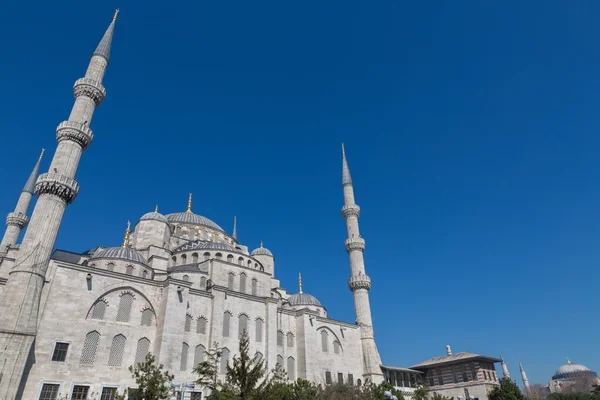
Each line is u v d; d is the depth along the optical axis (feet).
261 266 250.98
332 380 213.25
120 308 162.81
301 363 208.03
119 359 154.40
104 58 191.11
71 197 158.61
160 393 119.85
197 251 226.58
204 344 176.14
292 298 263.90
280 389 137.39
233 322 190.19
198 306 180.96
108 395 146.72
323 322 230.27
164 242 238.89
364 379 231.91
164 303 169.78
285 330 214.07
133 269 189.98
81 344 147.54
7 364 122.52
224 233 291.38
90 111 177.27
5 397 119.44
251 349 191.11
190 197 309.83
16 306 130.72
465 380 271.90
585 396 303.68
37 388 133.18
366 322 249.75
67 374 140.56
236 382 100.01
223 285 208.23
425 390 230.07
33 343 137.28
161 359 156.97
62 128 166.71
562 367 601.62
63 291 150.20
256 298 204.74
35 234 144.36
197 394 161.27
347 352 233.35
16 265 138.21
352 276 263.70
